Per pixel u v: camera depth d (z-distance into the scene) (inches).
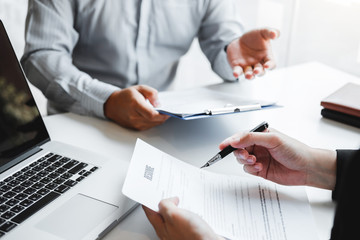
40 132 27.0
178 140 31.0
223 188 23.4
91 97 34.5
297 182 24.4
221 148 25.1
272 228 20.4
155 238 20.0
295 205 22.5
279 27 67.8
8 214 20.0
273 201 22.7
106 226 19.9
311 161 23.8
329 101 35.5
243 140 23.8
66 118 34.5
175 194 21.1
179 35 49.5
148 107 30.9
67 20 42.5
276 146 23.6
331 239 17.3
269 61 40.5
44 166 24.6
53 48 40.4
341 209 16.4
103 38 45.9
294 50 67.6
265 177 25.1
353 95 37.3
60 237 18.7
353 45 59.6
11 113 25.2
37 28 40.6
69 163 25.1
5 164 24.2
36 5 40.9
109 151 29.0
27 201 21.1
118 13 45.1
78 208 20.8
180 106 31.7
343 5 58.1
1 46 25.4
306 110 37.7
